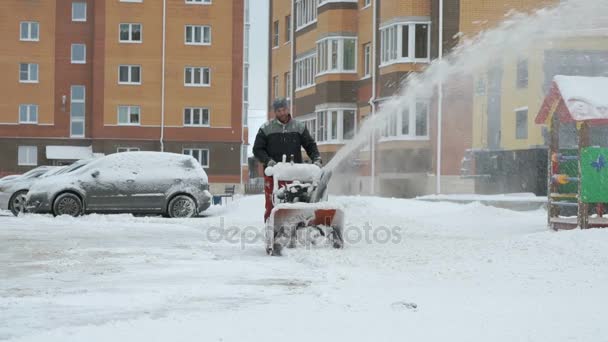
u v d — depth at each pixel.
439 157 33.69
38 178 25.00
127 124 53.38
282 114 11.39
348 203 20.95
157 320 5.86
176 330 5.46
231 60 54.06
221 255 10.80
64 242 13.09
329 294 7.02
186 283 7.97
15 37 53.19
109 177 22.12
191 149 54.03
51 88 53.47
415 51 35.69
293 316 5.96
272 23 52.28
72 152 53.16
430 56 35.22
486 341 5.10
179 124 53.69
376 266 9.09
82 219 19.83
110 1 53.00
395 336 5.25
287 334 5.31
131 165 22.42
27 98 53.34
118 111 53.31
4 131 53.09
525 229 15.48
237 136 54.16
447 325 5.59
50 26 53.41
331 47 40.84
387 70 36.50
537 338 5.18
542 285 7.59
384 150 35.94
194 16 53.69
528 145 31.50
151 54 53.41
